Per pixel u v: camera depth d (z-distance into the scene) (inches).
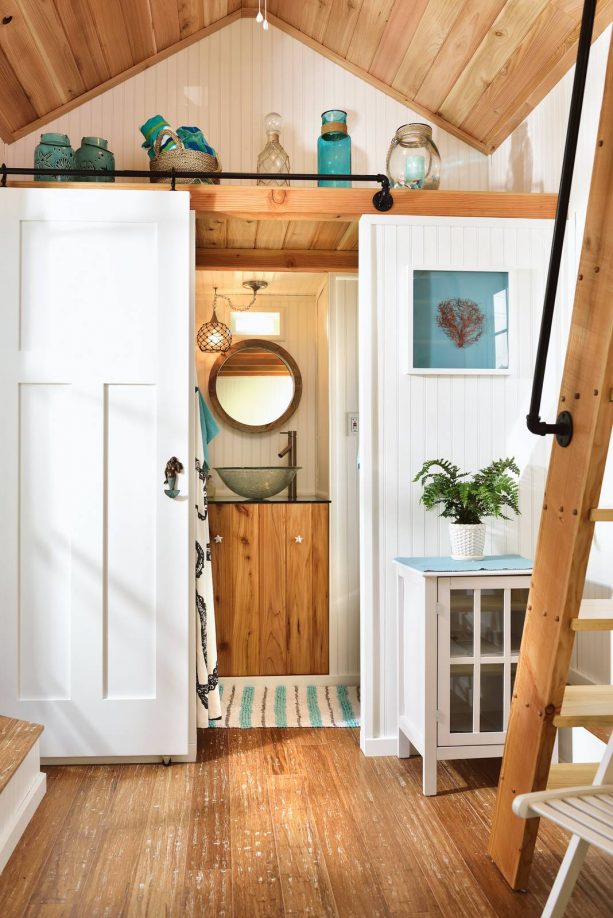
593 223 68.4
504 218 110.0
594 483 66.6
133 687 102.7
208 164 110.9
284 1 123.6
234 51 129.3
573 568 67.5
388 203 108.0
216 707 113.7
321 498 155.4
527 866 71.4
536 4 97.7
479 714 94.0
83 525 102.4
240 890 71.6
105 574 102.6
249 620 141.1
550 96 112.0
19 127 121.4
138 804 90.2
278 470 142.9
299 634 141.9
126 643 102.7
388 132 131.4
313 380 165.2
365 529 107.2
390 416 108.0
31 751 88.7
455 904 69.8
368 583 107.1
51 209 103.0
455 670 93.8
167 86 127.6
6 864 75.8
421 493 108.3
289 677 141.9
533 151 118.2
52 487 102.6
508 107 120.3
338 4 116.0
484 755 93.7
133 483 103.3
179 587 103.1
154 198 104.0
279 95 130.0
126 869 75.3
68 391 103.2
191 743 104.7
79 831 83.1
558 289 109.9
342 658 142.6
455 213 109.1
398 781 97.3
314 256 136.9
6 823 78.7
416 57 119.0
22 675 101.7
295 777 98.7
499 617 95.0
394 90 130.4
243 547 140.9
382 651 107.0
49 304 102.9
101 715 101.9
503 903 70.1
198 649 111.0
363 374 107.7
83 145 112.1
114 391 103.5
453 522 105.2
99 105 126.0
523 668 74.9
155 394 103.7
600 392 65.2
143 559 103.0
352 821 86.0
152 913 67.9
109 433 103.2
